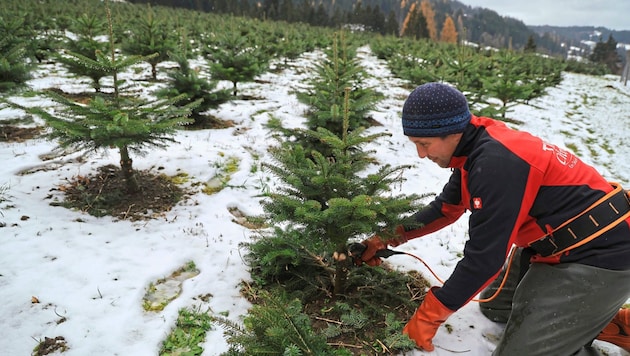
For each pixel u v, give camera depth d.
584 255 1.96
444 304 2.24
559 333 2.01
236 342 2.02
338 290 2.89
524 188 1.89
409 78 10.75
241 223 4.10
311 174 2.56
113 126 3.32
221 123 7.25
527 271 2.22
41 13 16.38
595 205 1.94
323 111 5.41
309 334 2.09
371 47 22.47
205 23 21.42
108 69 3.77
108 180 4.51
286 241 2.90
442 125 1.97
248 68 8.62
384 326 2.68
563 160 1.98
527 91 9.52
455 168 2.44
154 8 27.77
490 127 2.06
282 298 2.71
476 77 10.61
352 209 2.29
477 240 2.00
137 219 3.85
